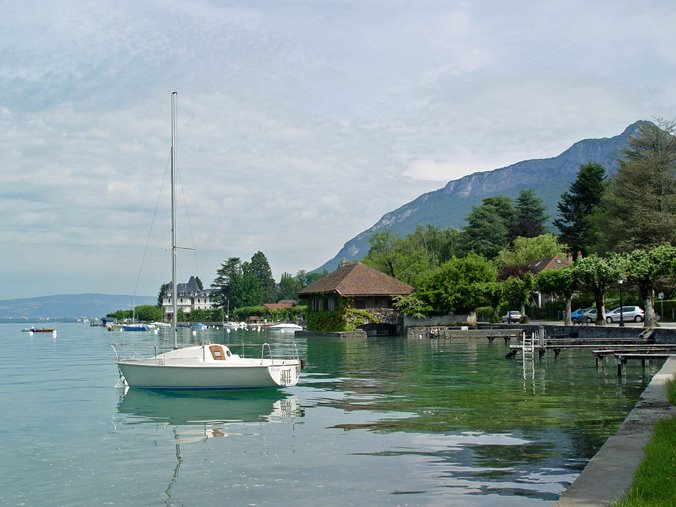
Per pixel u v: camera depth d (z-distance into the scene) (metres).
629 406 24.52
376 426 21.16
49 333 151.25
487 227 135.12
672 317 74.62
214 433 21.02
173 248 35.97
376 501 13.07
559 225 121.31
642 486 10.70
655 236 82.56
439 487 13.91
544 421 21.44
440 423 21.34
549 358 47.88
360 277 95.12
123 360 33.34
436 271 93.62
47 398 30.30
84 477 15.69
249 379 30.50
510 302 90.12
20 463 17.22
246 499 13.54
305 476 15.15
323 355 54.41
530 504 12.60
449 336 79.62
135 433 21.39
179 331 150.50
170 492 14.23
